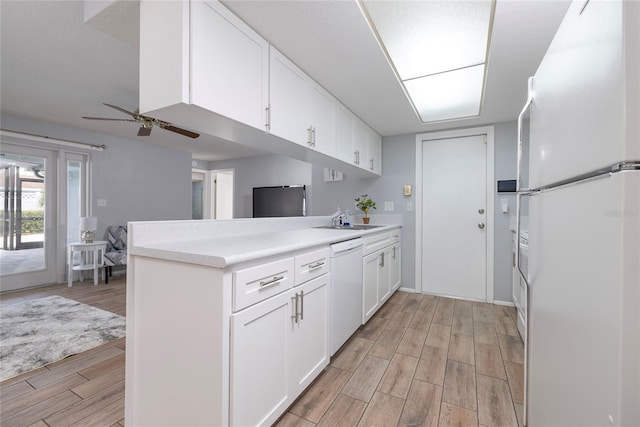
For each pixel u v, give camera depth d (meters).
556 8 1.48
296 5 1.46
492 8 1.49
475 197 3.42
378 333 2.46
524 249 2.23
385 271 3.12
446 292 3.54
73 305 3.13
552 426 0.92
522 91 2.46
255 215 5.84
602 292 0.63
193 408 1.17
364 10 1.51
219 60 1.41
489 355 2.09
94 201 4.36
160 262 1.29
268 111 1.73
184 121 1.52
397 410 1.52
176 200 5.44
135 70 2.47
